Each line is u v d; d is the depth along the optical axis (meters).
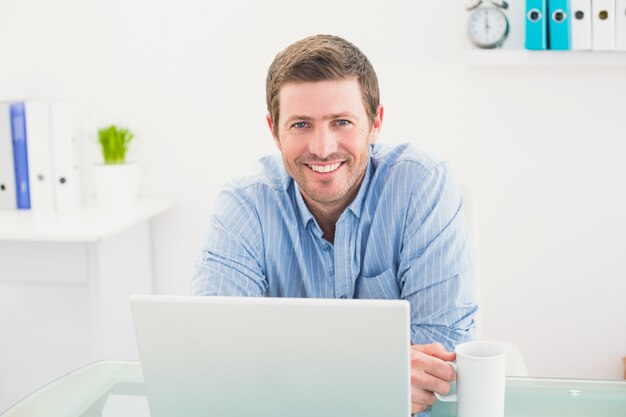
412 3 3.00
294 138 1.79
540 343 3.16
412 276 1.91
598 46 2.74
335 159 1.79
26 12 3.14
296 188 1.95
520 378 1.57
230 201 1.99
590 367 3.15
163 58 3.13
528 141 3.05
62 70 3.16
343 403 1.26
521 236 3.10
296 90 1.75
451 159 3.07
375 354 1.22
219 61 3.11
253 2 3.07
